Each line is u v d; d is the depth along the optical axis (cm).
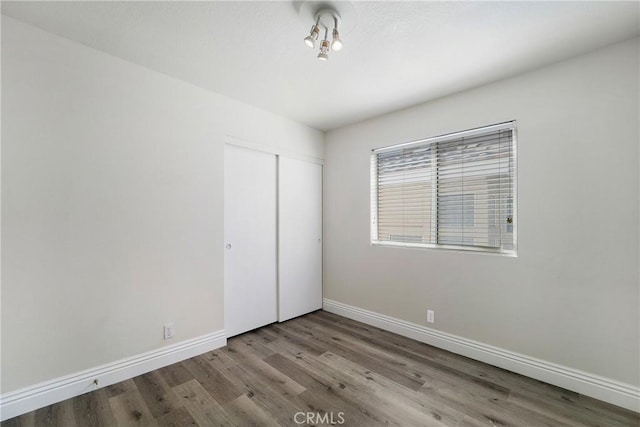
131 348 203
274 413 168
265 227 301
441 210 262
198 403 176
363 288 315
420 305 267
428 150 271
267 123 292
